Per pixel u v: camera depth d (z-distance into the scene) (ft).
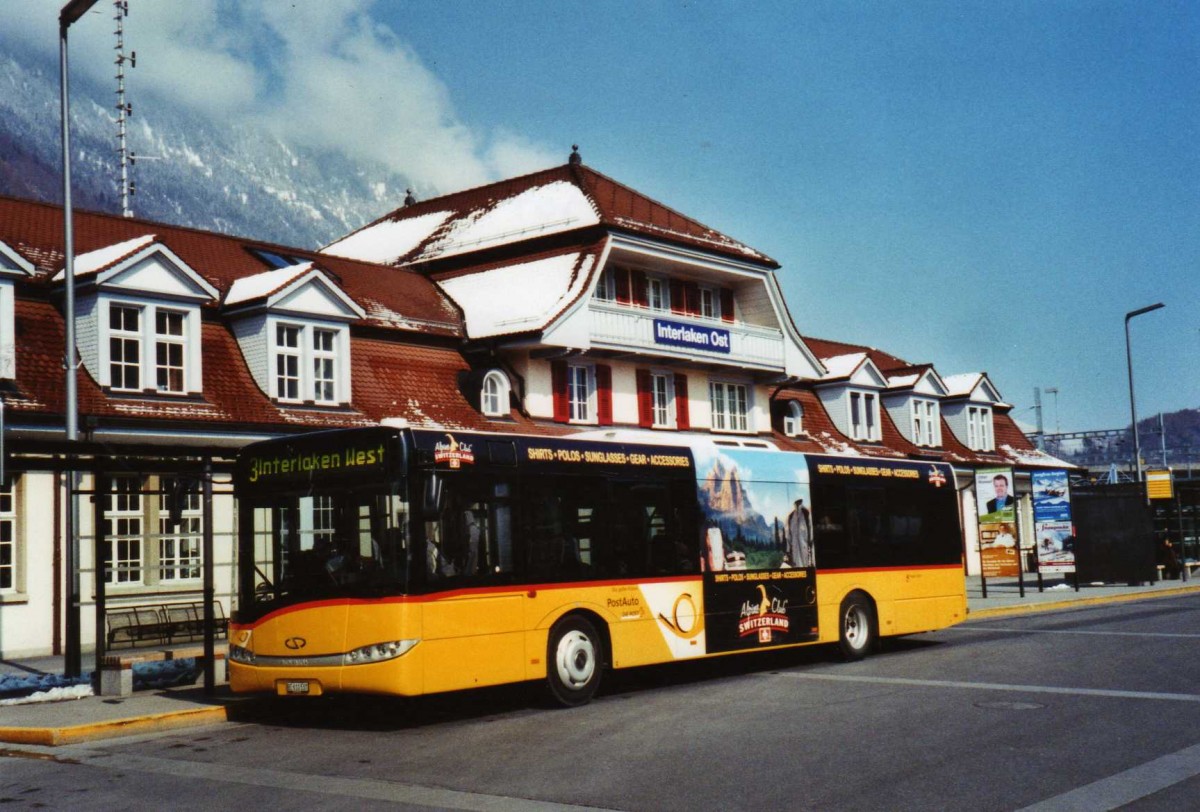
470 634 43.65
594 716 44.27
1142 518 126.41
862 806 28.17
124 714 44.91
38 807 31.27
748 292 130.52
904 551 67.51
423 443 43.24
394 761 36.40
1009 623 85.66
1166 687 47.60
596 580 49.34
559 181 123.13
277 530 44.73
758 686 51.83
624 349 111.04
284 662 43.37
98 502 51.19
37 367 72.64
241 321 86.63
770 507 59.47
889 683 51.31
